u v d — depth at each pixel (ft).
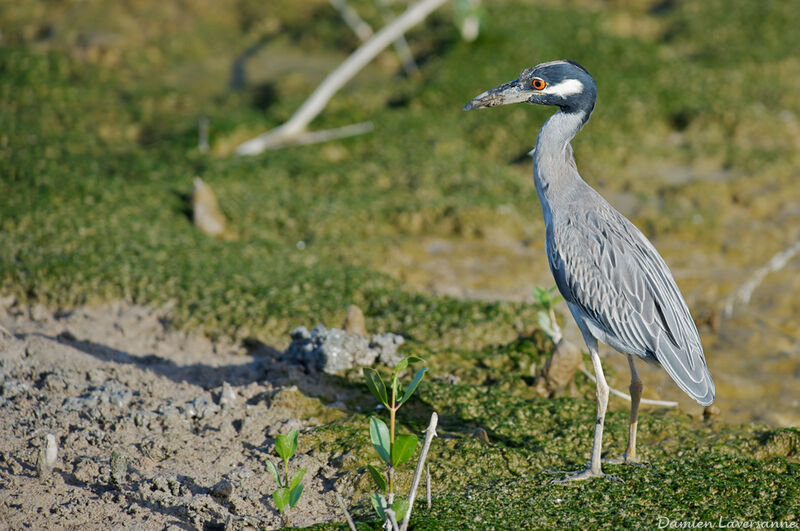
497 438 31.12
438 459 29.04
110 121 58.54
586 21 71.67
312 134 57.11
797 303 41.91
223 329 37.58
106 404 30.73
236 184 51.11
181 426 30.30
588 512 26.03
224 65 67.56
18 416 29.86
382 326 38.81
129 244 43.21
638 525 25.27
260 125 57.88
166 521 25.40
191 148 54.75
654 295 29.09
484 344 38.24
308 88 63.26
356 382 34.12
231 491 26.53
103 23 70.90
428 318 39.37
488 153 57.36
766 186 53.11
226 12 74.84
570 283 30.25
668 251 46.75
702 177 54.60
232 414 31.22
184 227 46.03
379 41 59.52
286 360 34.99
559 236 30.71
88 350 35.17
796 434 30.60
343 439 29.86
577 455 30.25
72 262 40.86
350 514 26.35
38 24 71.20
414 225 48.96
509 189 52.47
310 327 37.99
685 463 29.14
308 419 31.53
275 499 24.71
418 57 67.36
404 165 54.19
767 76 65.77
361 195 51.49
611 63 65.87
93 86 62.85
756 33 70.44
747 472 28.48
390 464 24.82
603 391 28.55
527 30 69.51
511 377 35.29
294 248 45.52
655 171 55.47
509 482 27.94
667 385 36.22
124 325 37.42
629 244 29.94
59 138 54.85
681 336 28.84
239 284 40.93
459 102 61.00
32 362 32.96
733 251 46.73
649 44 69.05
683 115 60.80
